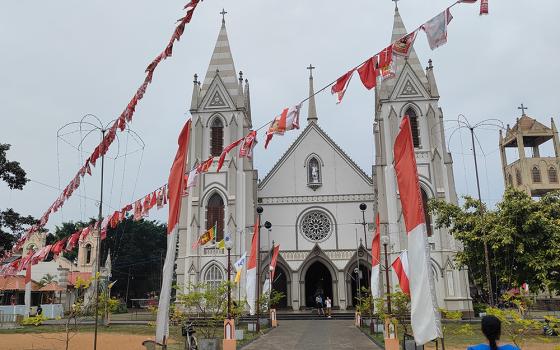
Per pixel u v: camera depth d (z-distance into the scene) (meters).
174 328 41.31
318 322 47.72
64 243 25.02
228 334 26.53
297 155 61.28
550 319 14.68
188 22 14.20
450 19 12.04
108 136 18.95
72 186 21.27
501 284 36.84
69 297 67.75
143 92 16.44
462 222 36.47
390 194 51.81
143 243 95.56
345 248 58.06
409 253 13.78
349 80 14.41
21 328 44.00
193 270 52.12
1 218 44.81
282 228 59.12
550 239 31.67
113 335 36.66
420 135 53.31
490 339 8.07
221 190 54.50
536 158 73.31
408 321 38.69
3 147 45.88
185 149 16.69
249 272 38.69
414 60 56.09
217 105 57.28
